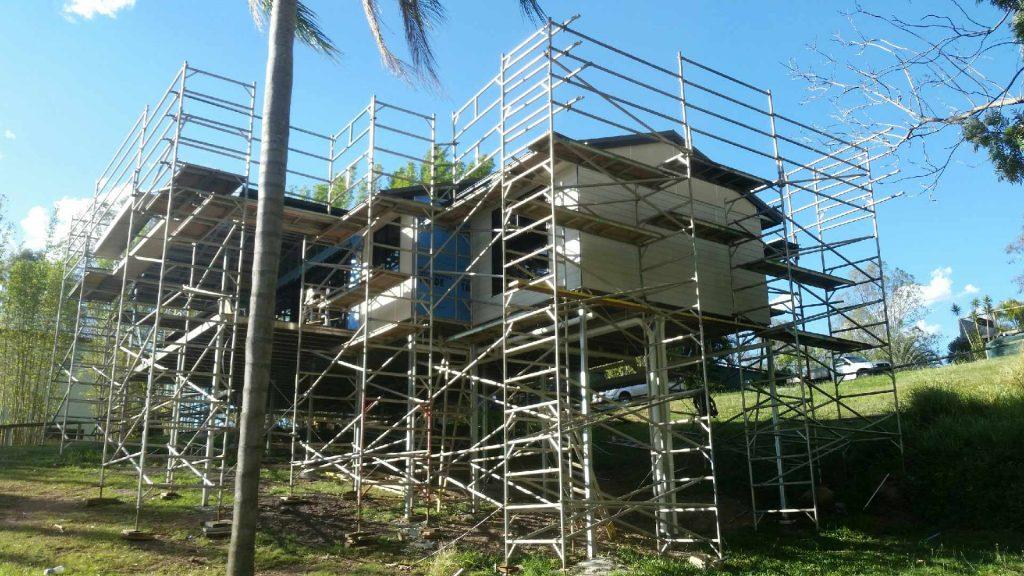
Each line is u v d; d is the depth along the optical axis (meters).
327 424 24.06
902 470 16.17
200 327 16.77
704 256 16.64
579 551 12.70
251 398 8.97
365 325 14.47
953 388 20.31
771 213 18.34
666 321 15.21
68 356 23.28
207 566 10.71
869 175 17.62
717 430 20.89
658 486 14.05
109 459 18.06
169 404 15.88
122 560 10.69
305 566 11.25
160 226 16.86
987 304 36.34
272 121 9.87
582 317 13.59
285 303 21.73
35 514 12.68
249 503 8.71
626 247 15.04
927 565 11.91
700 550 13.27
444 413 15.89
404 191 16.89
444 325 16.12
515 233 13.21
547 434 12.45
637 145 16.11
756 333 17.09
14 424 22.66
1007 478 14.75
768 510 15.53
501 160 13.73
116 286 20.38
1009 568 11.28
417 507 14.98
